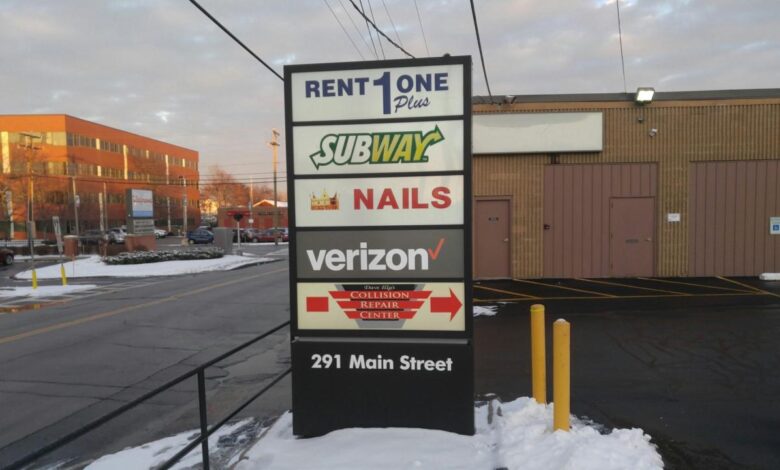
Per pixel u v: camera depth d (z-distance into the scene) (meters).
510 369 6.60
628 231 13.98
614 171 13.93
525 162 14.04
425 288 4.29
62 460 4.62
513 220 14.07
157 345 8.89
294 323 4.43
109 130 87.62
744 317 9.05
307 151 4.39
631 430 4.14
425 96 4.25
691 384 5.77
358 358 4.36
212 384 6.76
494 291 12.34
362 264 4.35
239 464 3.91
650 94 13.32
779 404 5.13
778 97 13.50
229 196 118.62
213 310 12.36
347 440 4.12
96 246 41.94
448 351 4.25
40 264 30.19
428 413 4.29
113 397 6.25
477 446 3.95
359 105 4.32
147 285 18.50
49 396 6.29
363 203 4.34
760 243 13.74
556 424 4.03
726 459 3.97
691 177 13.79
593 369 6.39
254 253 36.97
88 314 12.09
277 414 5.56
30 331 10.20
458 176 4.23
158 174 98.19
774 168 13.63
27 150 62.44
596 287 12.58
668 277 13.88
